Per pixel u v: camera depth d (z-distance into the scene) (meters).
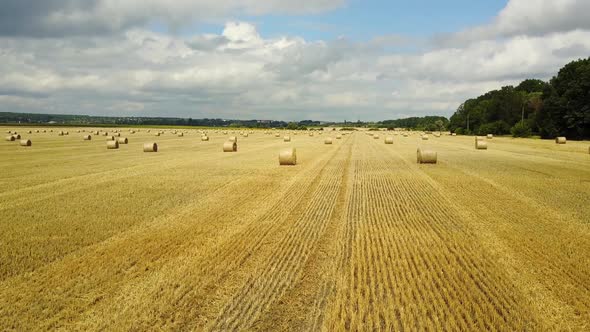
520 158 36.06
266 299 8.73
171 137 75.38
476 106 130.00
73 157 36.81
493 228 13.77
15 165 30.61
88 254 11.45
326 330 7.52
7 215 15.62
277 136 85.44
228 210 16.45
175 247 12.00
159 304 8.54
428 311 8.16
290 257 11.14
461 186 21.73
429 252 11.41
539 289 9.08
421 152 32.16
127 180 23.64
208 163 32.16
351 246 12.03
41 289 9.28
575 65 76.75
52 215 15.62
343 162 33.12
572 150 45.75
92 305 8.55
